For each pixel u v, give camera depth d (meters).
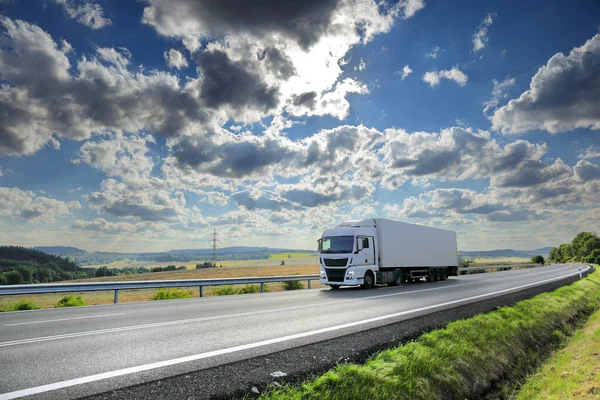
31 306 13.68
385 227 20.81
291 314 9.83
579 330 11.59
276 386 4.59
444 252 27.77
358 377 4.91
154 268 130.00
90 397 3.98
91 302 18.56
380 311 10.38
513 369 7.51
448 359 6.41
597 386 6.38
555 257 148.25
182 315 9.79
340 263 18.33
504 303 12.48
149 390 4.23
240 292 21.25
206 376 4.74
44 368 4.92
